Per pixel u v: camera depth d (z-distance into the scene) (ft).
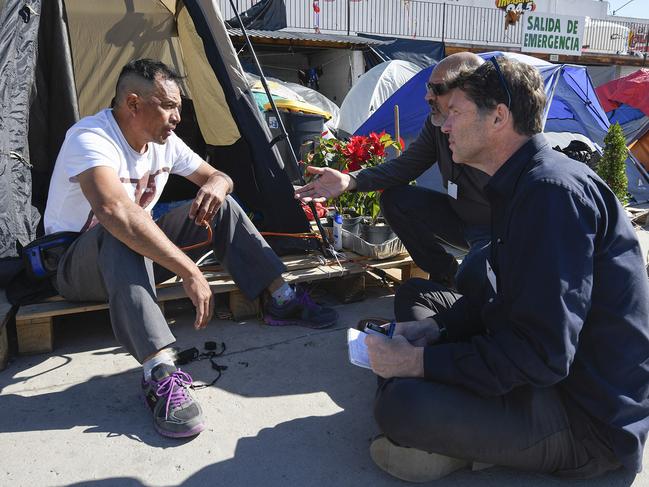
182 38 14.53
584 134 25.16
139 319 7.59
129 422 7.72
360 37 41.29
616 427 5.67
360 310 11.62
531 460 6.13
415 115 23.62
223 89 12.37
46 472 6.68
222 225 9.84
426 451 6.24
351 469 6.82
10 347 9.82
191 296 7.89
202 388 8.56
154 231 7.74
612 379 5.69
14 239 10.63
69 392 8.44
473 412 5.84
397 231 11.25
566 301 5.12
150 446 7.22
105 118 8.54
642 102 30.55
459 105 5.78
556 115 25.34
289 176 13.02
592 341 5.70
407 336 7.23
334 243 12.26
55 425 7.61
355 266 11.66
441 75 9.31
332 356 9.62
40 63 12.57
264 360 9.44
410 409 5.90
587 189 5.32
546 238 5.15
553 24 56.44
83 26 14.98
